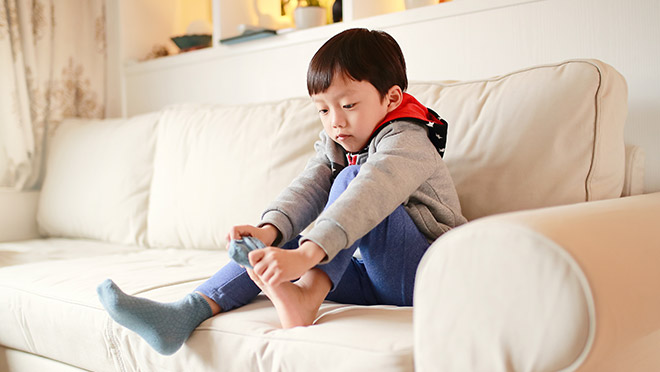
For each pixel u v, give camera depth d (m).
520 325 0.60
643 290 0.65
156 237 1.83
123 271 1.37
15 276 1.38
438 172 1.06
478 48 1.63
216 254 1.63
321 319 0.91
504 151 1.18
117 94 2.68
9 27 2.33
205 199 1.71
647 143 1.38
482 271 0.62
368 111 1.02
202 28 2.51
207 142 1.77
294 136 1.57
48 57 2.46
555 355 0.58
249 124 1.70
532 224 0.61
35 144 2.43
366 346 0.75
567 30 1.48
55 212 2.16
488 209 1.18
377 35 1.07
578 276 0.57
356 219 0.88
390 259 0.97
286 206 1.05
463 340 0.64
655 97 1.36
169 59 2.47
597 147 1.12
